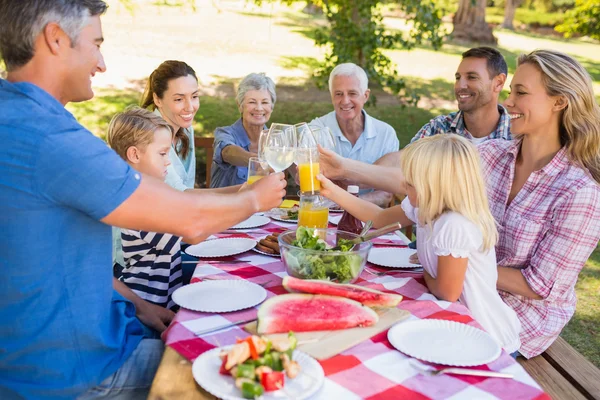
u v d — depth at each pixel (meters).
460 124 3.96
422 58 14.44
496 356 1.58
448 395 1.41
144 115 2.71
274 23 16.09
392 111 10.53
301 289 1.88
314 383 1.40
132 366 1.86
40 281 1.64
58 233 1.65
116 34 12.88
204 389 1.41
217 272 2.25
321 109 10.07
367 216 2.73
